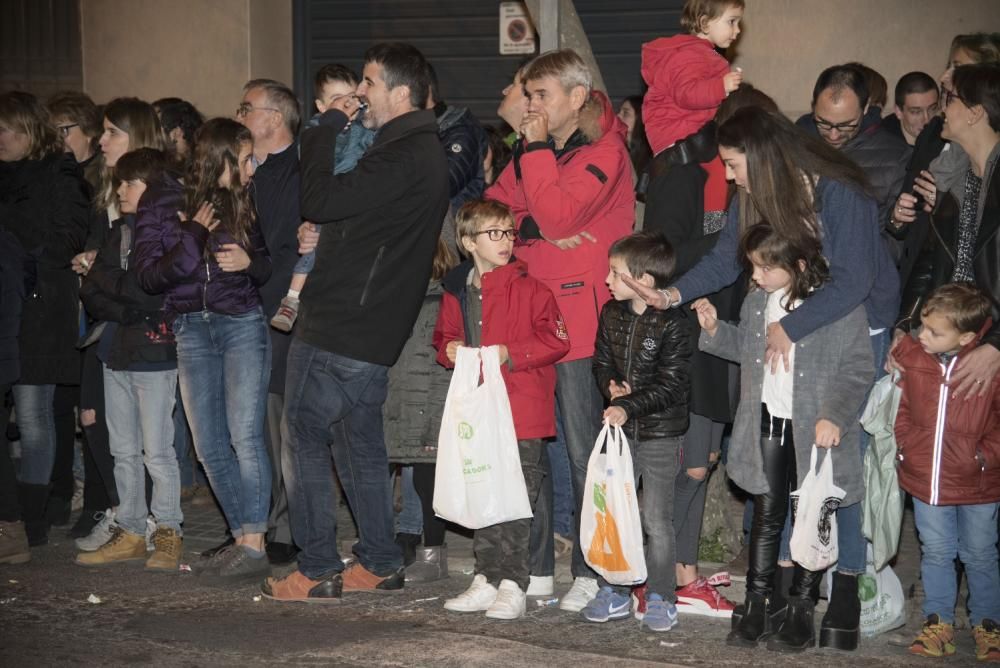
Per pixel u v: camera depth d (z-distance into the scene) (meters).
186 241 5.43
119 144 6.10
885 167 5.49
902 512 4.74
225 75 9.45
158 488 5.86
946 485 4.54
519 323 4.98
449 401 4.99
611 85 9.52
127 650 4.71
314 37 9.98
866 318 4.54
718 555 5.98
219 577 5.62
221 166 5.49
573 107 5.05
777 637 4.68
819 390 4.47
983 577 4.62
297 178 5.80
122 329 5.75
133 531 6.00
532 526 5.34
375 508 5.34
